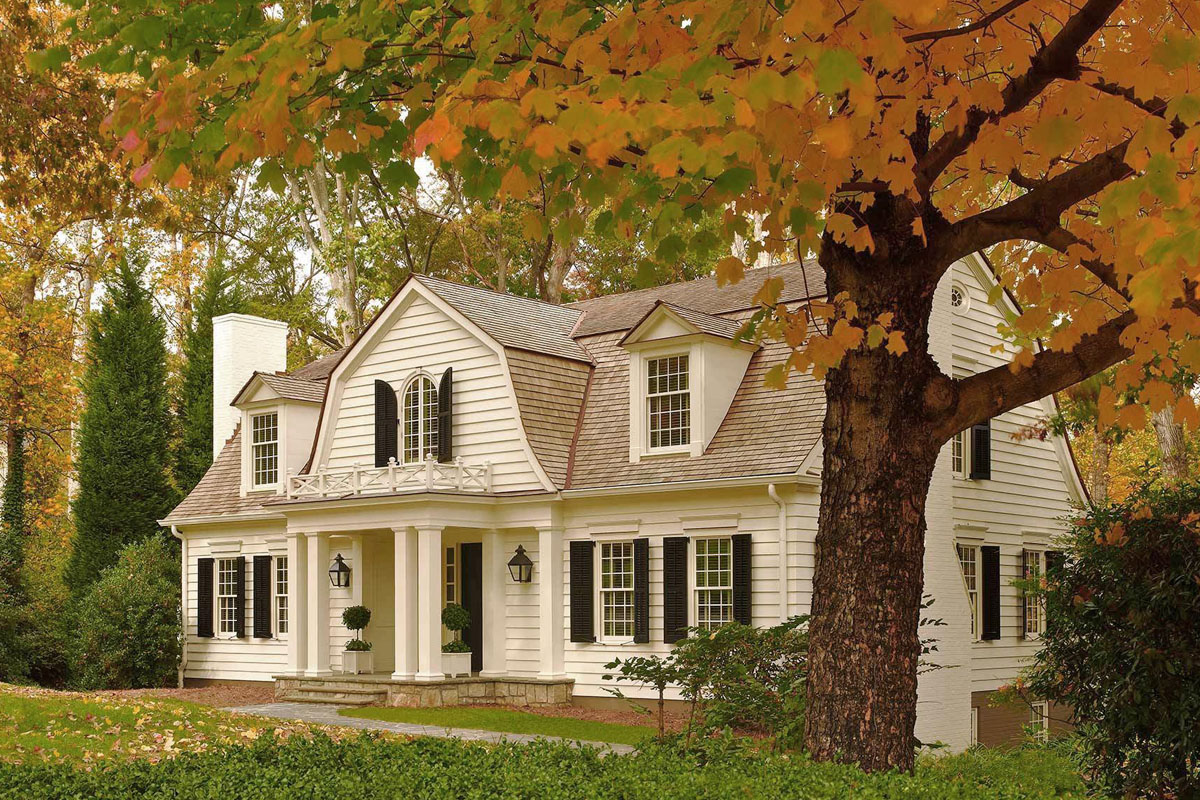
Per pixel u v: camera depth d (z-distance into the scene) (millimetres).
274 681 26547
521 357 23312
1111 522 10703
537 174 5930
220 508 28078
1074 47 5578
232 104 6129
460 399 23828
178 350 43844
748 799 6219
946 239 7133
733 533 20266
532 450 22469
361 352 25484
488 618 23062
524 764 7684
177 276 40531
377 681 22750
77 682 27219
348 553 25594
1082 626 10992
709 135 4582
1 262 34438
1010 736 22859
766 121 4969
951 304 21906
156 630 27578
